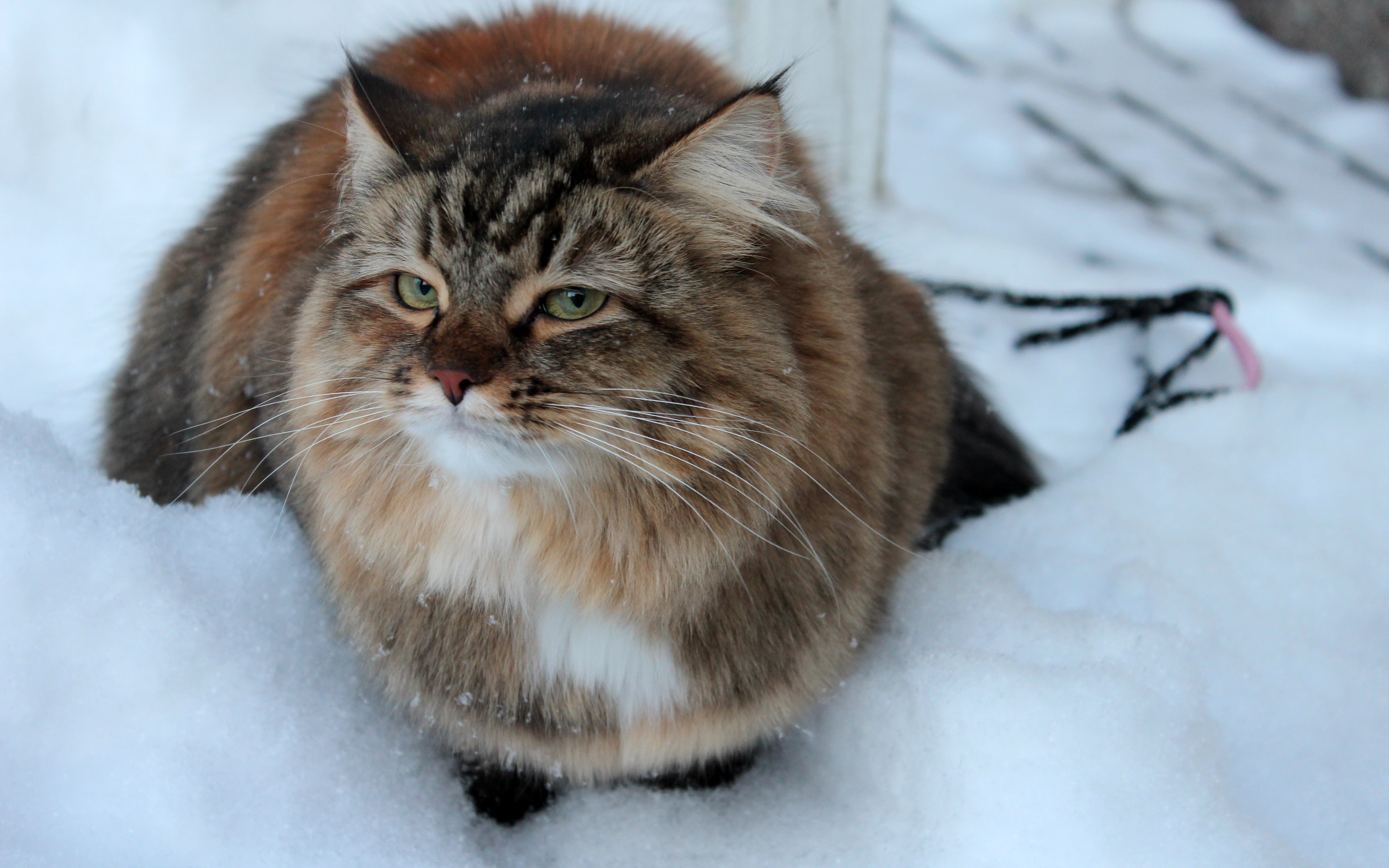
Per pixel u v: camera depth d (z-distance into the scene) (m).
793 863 0.86
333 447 0.85
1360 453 1.04
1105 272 1.33
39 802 0.81
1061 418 1.15
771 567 0.86
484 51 0.99
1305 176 1.66
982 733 0.86
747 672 0.86
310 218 0.93
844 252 0.92
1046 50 2.00
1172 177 1.62
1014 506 1.03
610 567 0.84
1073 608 0.96
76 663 0.84
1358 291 1.35
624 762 0.87
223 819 0.82
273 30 1.33
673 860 0.86
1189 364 1.15
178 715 0.84
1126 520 1.00
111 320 1.10
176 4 1.32
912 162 1.56
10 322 1.10
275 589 0.90
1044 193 1.55
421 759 0.89
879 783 0.88
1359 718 0.90
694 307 0.82
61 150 1.21
